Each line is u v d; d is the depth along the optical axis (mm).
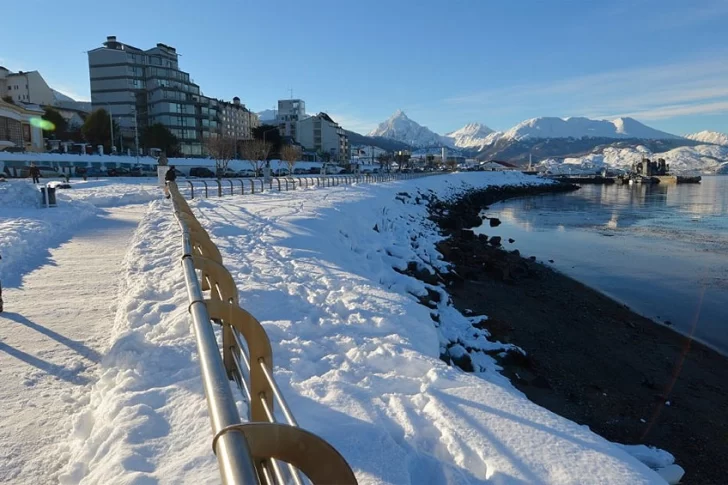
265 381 2711
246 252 9461
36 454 3055
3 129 47781
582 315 15078
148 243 10086
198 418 3223
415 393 4023
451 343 9406
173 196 10203
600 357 11586
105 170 50281
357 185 38625
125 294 6520
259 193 26906
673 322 14875
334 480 1706
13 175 41031
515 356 10234
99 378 4078
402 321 6145
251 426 1561
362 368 4457
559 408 8773
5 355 4578
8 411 3566
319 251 10672
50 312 5898
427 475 2939
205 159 64875
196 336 2127
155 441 2982
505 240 32406
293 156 60281
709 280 20438
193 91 92688
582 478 2875
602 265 23516
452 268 18078
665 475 6293
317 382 4023
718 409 9195
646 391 9852
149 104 88438
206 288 5688
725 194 83625
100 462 2793
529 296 16859
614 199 74188
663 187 111562
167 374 3938
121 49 87062
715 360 11828
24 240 9938
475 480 2891
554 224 41812
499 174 115750
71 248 10164
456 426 3383
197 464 2693
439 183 69938
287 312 6023
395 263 15383
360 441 3105
